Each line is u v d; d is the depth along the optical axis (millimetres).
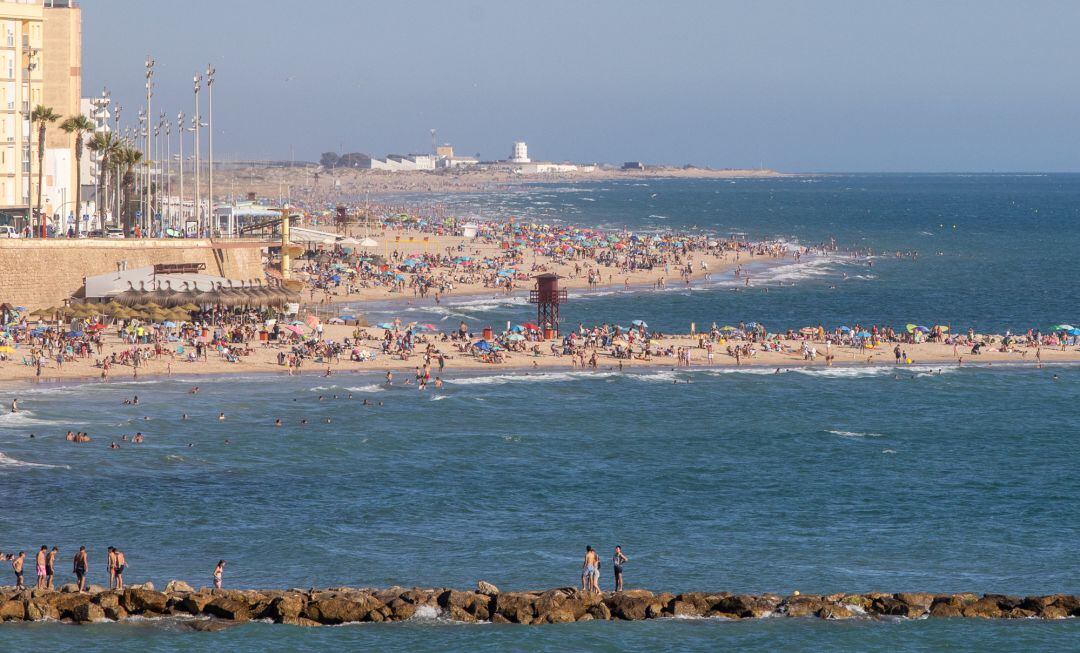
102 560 157500
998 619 143875
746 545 170250
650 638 137000
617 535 173625
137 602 140125
